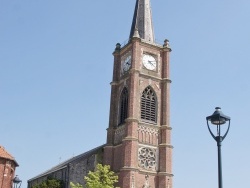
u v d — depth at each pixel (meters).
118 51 84.06
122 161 69.00
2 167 71.56
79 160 78.38
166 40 81.69
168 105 76.25
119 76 81.44
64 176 80.94
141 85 75.31
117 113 77.62
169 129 74.12
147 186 68.62
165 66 79.50
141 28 83.88
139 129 71.88
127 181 65.94
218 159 21.62
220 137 21.95
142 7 87.31
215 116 22.02
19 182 57.06
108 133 76.19
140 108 73.69
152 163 71.12
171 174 70.56
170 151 72.44
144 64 77.62
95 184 57.00
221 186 21.06
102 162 75.31
